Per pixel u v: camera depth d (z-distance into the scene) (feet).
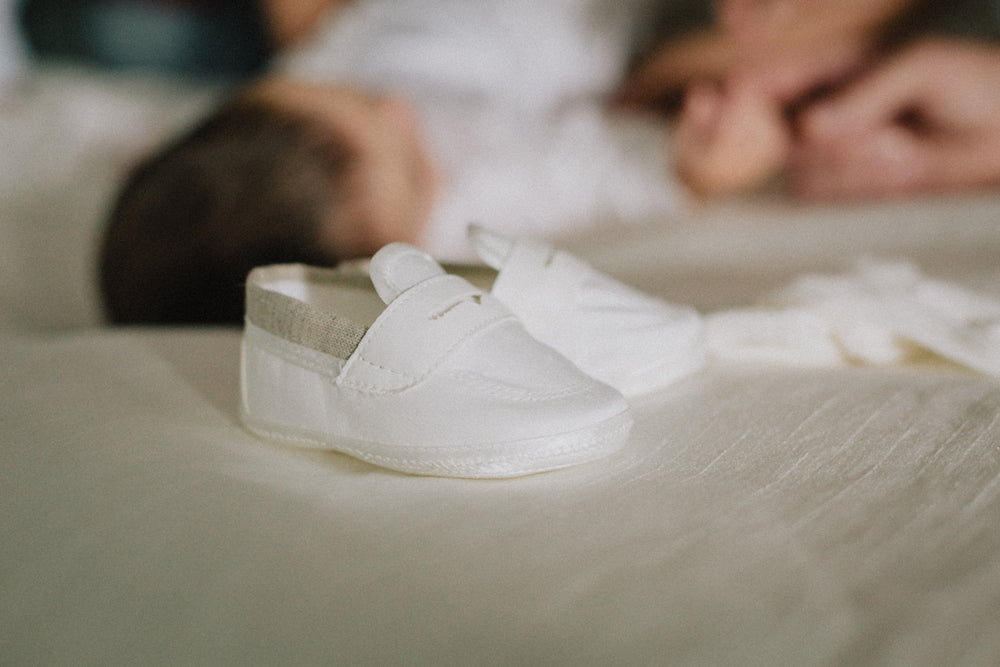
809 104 5.01
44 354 2.32
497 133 5.13
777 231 4.07
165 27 7.55
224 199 3.45
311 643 0.99
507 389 1.40
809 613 0.94
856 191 4.73
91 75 6.92
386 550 1.15
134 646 1.03
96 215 4.95
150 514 1.28
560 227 4.87
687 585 1.01
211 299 3.45
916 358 2.16
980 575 1.00
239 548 1.17
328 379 1.53
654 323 1.90
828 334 2.19
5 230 4.81
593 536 1.16
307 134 3.76
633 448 1.55
